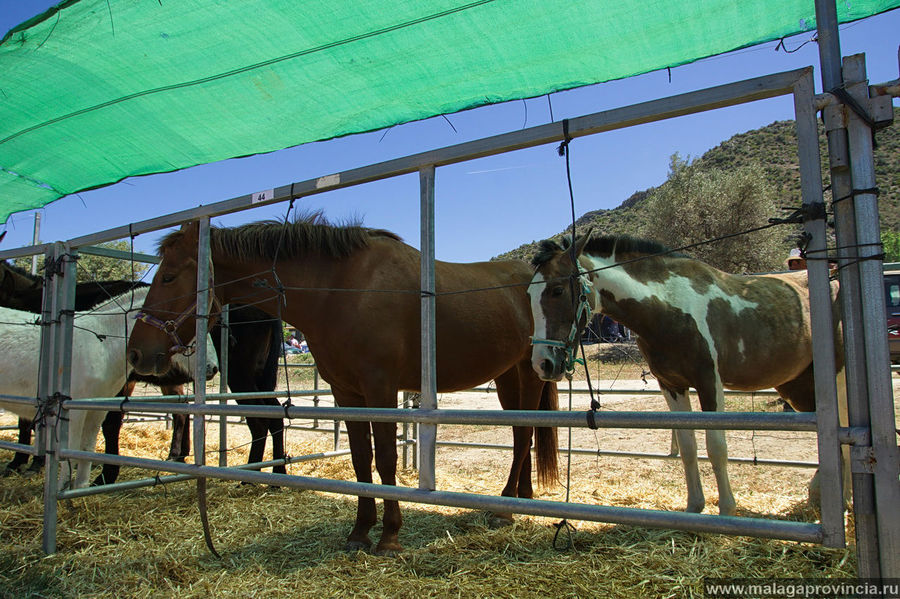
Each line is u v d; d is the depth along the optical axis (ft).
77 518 11.69
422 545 10.03
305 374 47.32
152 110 10.15
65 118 10.44
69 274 10.66
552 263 10.71
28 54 8.33
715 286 11.91
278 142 11.19
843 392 12.26
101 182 13.53
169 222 9.46
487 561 8.77
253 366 16.60
